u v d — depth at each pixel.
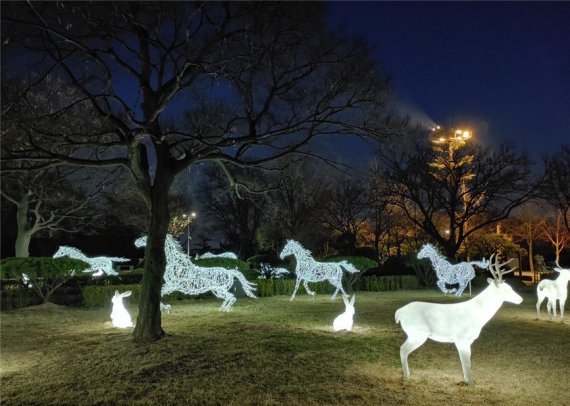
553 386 7.50
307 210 31.09
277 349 9.61
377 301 20.30
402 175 33.56
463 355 7.46
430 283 28.88
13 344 10.97
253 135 11.45
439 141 33.31
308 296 23.14
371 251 33.78
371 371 8.22
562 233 42.59
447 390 7.19
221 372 8.01
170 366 8.36
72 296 19.84
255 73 11.98
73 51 10.15
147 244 11.02
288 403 6.60
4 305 17.98
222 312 16.12
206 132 12.94
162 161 11.30
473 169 33.62
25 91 9.90
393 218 40.38
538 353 9.84
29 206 29.91
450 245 33.81
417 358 9.27
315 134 11.98
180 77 10.14
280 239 36.66
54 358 9.41
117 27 10.59
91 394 7.04
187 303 19.55
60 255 22.61
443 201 34.34
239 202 39.06
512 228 43.44
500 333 12.16
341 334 11.59
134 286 19.52
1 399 6.93
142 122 9.95
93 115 16.34
